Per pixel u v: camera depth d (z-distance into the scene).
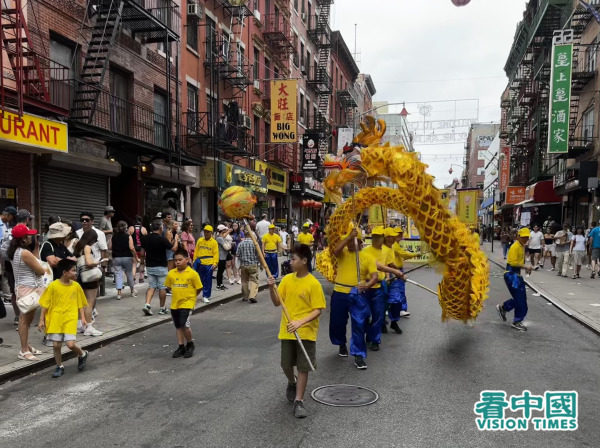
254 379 5.48
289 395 4.78
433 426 4.20
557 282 14.60
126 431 4.11
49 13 11.52
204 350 6.80
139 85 15.19
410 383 5.33
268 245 13.45
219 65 19.95
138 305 9.85
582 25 23.34
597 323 8.48
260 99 25.72
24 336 5.96
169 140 15.21
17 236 5.92
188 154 16.83
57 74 11.87
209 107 20.22
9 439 3.97
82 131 11.59
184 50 18.25
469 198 24.45
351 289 6.09
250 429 4.12
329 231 7.51
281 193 29.36
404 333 7.86
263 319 9.12
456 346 7.01
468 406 4.68
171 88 17.25
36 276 6.05
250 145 22.80
